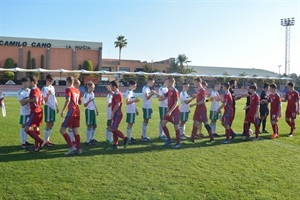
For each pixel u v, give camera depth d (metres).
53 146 8.48
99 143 9.13
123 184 5.37
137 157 7.36
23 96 8.04
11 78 44.72
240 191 5.16
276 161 7.20
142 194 4.91
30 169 6.17
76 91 7.79
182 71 72.00
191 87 43.38
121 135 8.31
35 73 43.88
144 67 67.44
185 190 5.14
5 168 6.21
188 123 14.52
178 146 8.64
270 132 12.02
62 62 55.31
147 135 10.77
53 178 5.62
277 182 5.66
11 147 8.22
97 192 4.96
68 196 4.77
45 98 8.41
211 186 5.36
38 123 7.91
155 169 6.33
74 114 7.59
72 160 6.96
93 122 8.94
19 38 52.34
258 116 10.09
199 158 7.36
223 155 7.72
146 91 9.85
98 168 6.33
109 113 9.29
